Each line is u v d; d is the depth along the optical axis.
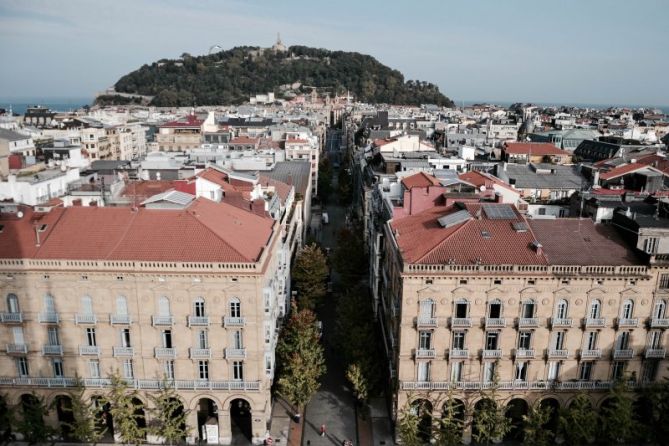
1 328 72.19
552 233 77.06
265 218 92.88
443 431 71.19
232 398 74.12
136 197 97.75
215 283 70.06
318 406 85.31
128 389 73.56
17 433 75.75
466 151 177.50
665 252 72.44
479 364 73.50
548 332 72.50
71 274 69.94
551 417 77.50
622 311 72.12
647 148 184.50
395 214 96.38
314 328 88.75
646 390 73.19
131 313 71.25
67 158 172.38
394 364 78.06
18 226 75.25
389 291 86.94
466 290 70.88
